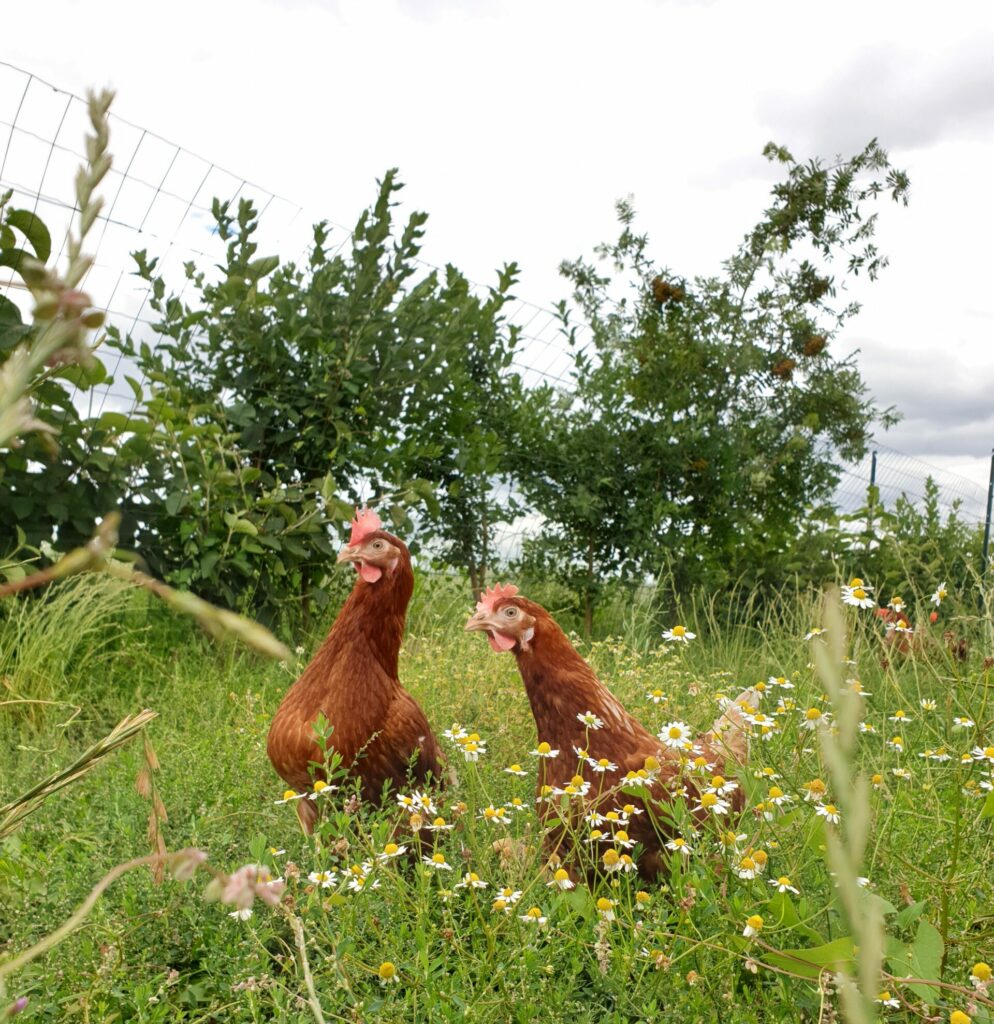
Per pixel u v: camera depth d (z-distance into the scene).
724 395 10.39
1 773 3.62
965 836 2.22
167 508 5.97
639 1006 2.02
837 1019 1.74
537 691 3.05
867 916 0.42
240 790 3.52
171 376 6.71
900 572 9.18
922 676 4.04
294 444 7.05
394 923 2.37
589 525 9.22
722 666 6.91
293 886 2.29
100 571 0.46
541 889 2.46
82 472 5.88
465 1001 1.99
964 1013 1.70
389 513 7.43
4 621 5.40
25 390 0.34
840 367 10.92
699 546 9.25
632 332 10.70
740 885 2.22
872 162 11.15
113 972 2.18
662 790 2.78
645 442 9.48
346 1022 1.97
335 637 3.34
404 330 7.45
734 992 2.01
